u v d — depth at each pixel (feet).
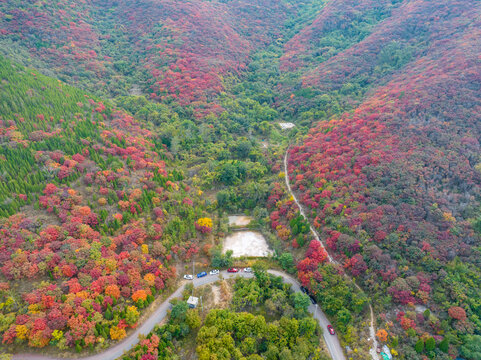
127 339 208.44
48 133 321.73
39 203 255.91
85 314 199.52
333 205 294.87
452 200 267.59
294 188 348.38
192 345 215.72
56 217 255.29
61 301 202.49
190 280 264.93
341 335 223.30
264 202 353.51
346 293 234.79
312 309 245.45
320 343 220.43
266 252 299.79
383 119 359.87
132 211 283.79
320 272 251.19
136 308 219.41
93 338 193.98
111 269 229.66
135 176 324.60
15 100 331.98
